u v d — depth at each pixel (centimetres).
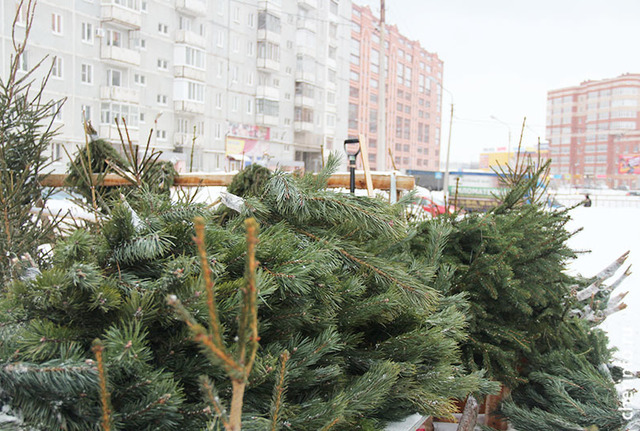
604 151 12431
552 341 340
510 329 298
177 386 150
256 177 276
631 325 579
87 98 2697
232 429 97
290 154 4391
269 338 179
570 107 13050
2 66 2253
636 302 675
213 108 3538
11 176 245
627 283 812
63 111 2567
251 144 3891
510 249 296
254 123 3900
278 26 3941
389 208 221
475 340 292
